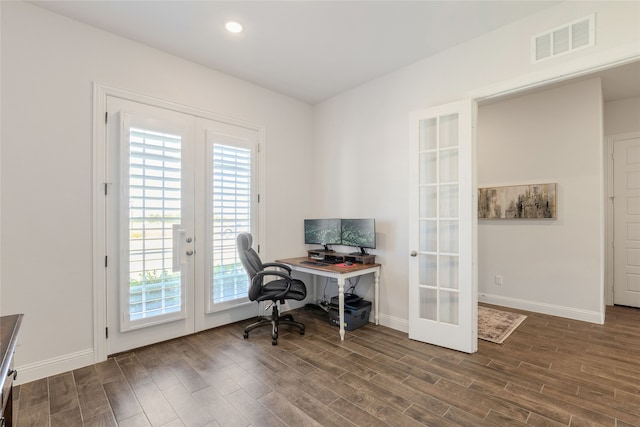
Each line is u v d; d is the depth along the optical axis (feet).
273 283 10.91
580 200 11.91
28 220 7.44
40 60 7.59
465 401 6.58
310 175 14.15
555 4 7.50
